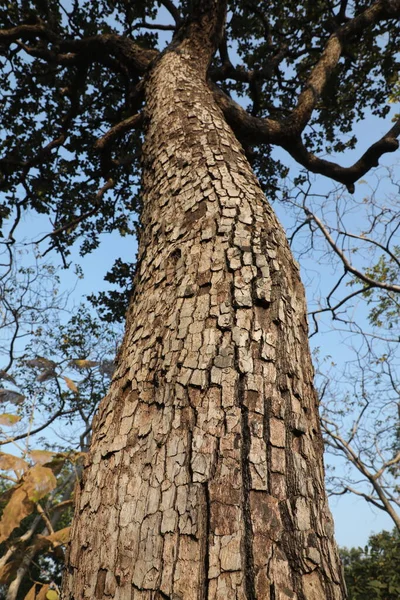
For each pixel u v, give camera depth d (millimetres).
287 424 1118
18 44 5215
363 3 5957
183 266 1536
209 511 919
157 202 2043
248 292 1383
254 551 863
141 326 1487
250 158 3932
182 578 839
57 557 1333
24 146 6383
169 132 2492
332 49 4492
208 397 1123
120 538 961
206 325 1296
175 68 3346
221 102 3496
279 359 1239
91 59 5227
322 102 6359
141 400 1230
